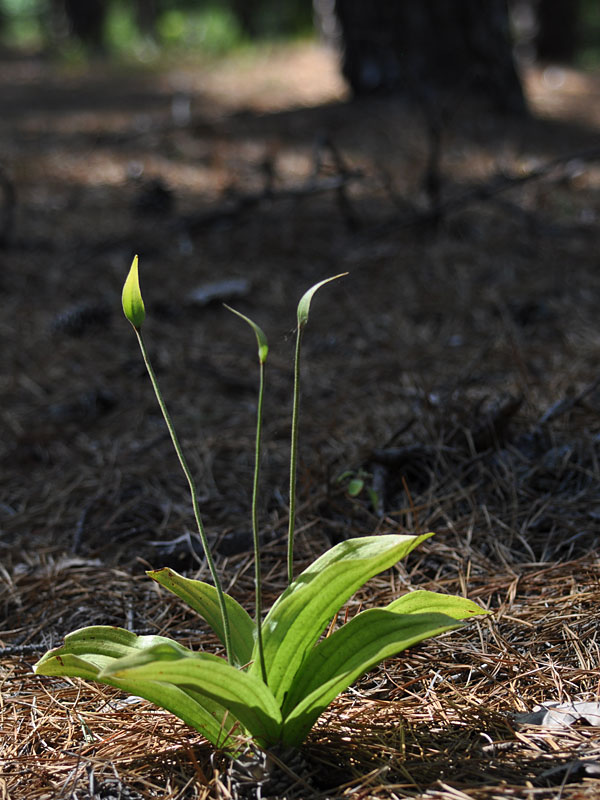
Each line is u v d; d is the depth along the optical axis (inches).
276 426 80.3
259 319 110.3
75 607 63.6
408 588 62.6
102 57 494.6
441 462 70.8
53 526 70.8
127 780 51.8
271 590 63.7
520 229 137.6
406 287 117.6
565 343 95.2
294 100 267.9
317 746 52.5
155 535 69.5
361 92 223.0
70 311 108.3
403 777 51.1
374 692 55.7
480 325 103.3
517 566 64.0
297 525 68.7
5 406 88.7
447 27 207.3
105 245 137.3
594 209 147.3
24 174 183.3
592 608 59.6
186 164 186.7
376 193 158.6
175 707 51.3
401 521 68.3
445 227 136.3
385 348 98.6
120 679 50.4
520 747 52.1
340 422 80.0
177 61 458.3
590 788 49.5
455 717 54.0
